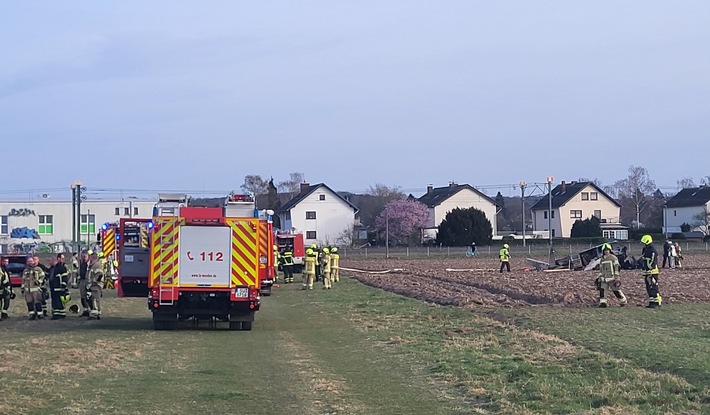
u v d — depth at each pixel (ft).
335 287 130.31
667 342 53.57
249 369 48.55
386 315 80.69
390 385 42.75
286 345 60.13
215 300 70.90
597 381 40.34
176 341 62.85
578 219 357.82
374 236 355.77
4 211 294.87
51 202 298.56
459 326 68.28
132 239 75.82
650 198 447.83
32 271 83.41
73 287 133.90
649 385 38.47
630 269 160.04
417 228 338.34
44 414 35.45
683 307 81.10
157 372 47.32
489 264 202.39
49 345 59.52
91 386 42.47
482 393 39.32
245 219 70.69
